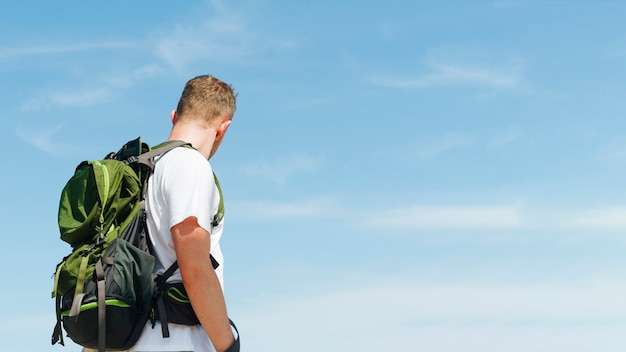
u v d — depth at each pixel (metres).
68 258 3.33
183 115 3.75
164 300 3.34
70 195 3.52
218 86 3.80
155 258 3.43
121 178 3.42
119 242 3.32
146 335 3.32
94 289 3.26
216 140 3.81
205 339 3.42
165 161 3.49
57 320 3.43
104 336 3.20
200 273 3.23
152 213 3.44
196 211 3.29
